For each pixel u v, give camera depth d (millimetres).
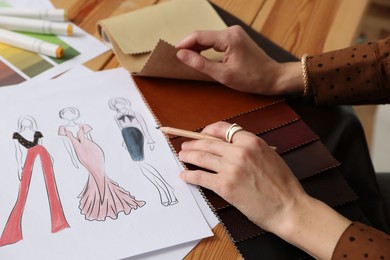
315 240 520
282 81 678
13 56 683
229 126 592
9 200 520
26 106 615
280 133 630
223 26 736
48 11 737
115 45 687
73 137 590
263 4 834
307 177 591
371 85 671
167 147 601
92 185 544
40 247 487
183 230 519
